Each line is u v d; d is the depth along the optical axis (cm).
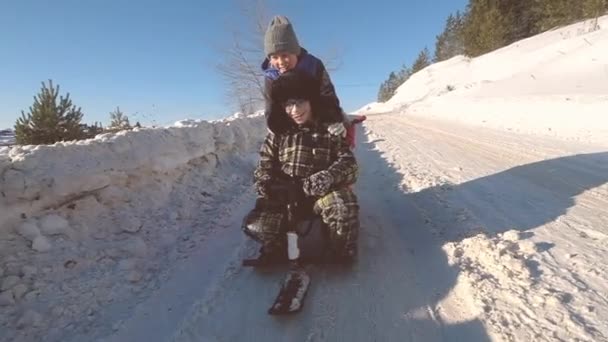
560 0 4234
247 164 639
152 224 382
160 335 238
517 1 4894
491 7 4888
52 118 702
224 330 238
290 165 305
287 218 293
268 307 258
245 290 279
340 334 226
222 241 364
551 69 2352
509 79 2547
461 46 5834
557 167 534
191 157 511
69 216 339
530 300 231
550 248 290
